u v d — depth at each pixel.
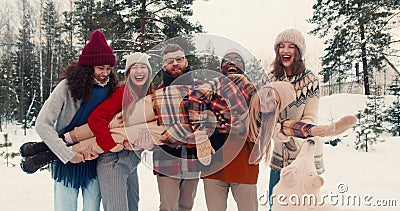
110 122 2.87
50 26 24.45
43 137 2.81
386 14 17.45
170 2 14.95
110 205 2.90
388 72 18.42
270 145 2.88
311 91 3.11
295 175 2.81
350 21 18.33
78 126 2.96
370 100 14.38
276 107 2.79
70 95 2.90
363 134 9.61
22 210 4.36
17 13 25.66
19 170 6.96
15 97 18.80
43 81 22.02
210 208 2.84
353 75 18.69
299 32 3.16
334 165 7.24
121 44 13.79
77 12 18.38
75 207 3.05
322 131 2.87
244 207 2.79
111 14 15.41
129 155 2.98
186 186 3.09
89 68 2.92
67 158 2.83
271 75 3.28
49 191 5.24
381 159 7.99
